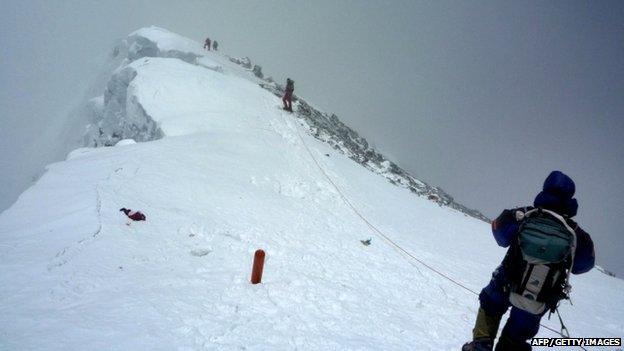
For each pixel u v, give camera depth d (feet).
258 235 29.78
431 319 22.33
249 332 15.55
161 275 19.04
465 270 37.35
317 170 59.11
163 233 24.64
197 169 41.34
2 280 16.28
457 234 57.11
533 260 9.59
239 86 84.84
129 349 12.82
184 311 15.97
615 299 41.96
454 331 21.31
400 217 55.26
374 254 34.27
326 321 18.30
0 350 11.84
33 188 29.30
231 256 23.77
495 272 11.73
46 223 22.84
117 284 17.37
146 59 81.46
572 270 10.27
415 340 18.85
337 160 72.23
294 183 49.11
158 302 16.25
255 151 54.44
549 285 9.53
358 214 48.16
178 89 69.87
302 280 22.41
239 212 33.86
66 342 12.69
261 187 44.37
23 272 17.04
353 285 24.89
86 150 47.47
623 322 32.81
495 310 11.45
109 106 86.02
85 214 23.85
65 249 19.47
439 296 27.48
